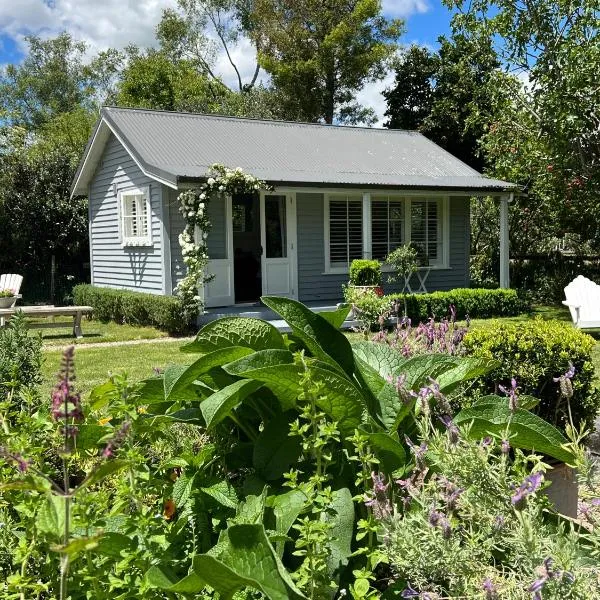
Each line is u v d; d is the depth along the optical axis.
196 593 1.85
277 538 1.79
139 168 14.58
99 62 47.50
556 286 18.39
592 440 4.41
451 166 17.56
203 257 12.62
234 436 2.65
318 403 2.10
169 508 2.28
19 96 50.25
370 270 13.84
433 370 2.48
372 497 1.94
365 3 33.81
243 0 39.44
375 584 2.20
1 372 4.68
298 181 13.23
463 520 1.90
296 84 35.09
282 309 2.51
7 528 2.15
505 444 1.82
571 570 1.53
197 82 38.12
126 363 9.48
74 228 21.05
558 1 13.91
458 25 15.55
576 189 15.29
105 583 1.93
